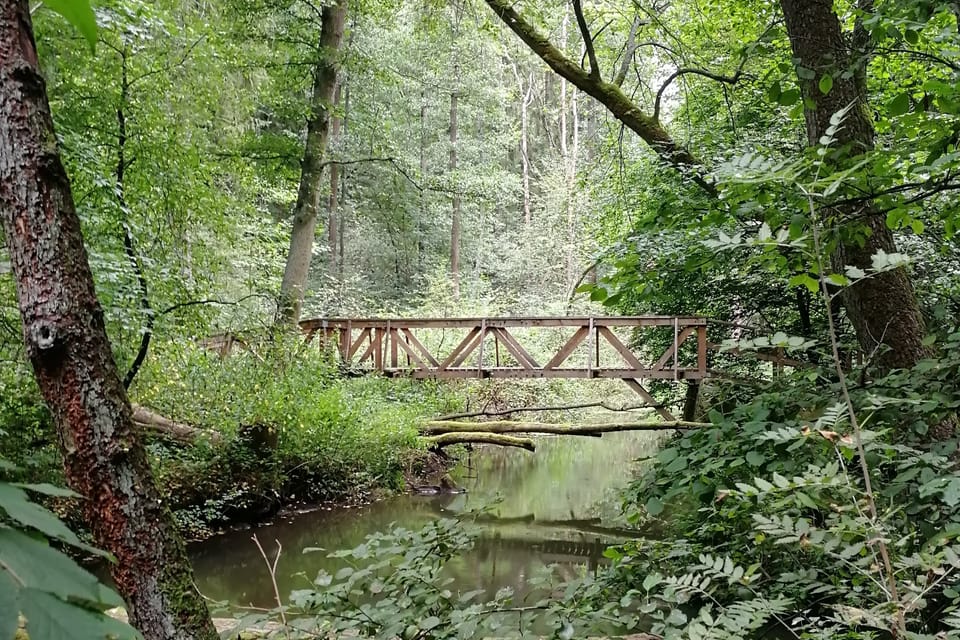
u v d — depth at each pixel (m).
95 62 4.41
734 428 2.55
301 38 9.13
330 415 7.39
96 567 4.13
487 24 8.23
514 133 21.44
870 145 2.84
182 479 5.96
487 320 8.76
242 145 8.65
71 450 1.45
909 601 1.34
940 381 2.19
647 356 9.99
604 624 2.32
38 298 1.41
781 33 4.46
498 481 9.32
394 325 9.15
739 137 5.62
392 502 7.73
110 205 4.23
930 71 3.41
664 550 2.42
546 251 20.05
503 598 2.12
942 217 2.52
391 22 10.97
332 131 14.16
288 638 1.92
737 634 1.57
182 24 6.16
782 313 6.64
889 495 1.83
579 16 4.92
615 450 11.98
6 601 0.37
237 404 5.94
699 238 3.15
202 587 4.88
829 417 1.50
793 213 2.12
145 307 4.50
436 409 10.09
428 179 10.33
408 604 1.95
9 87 1.38
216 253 5.70
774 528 1.52
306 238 8.88
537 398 13.32
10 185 1.39
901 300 2.94
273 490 6.73
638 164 7.46
